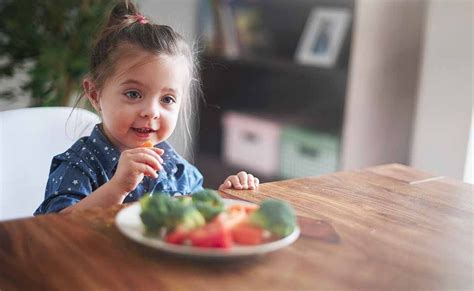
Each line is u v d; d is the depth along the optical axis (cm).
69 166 107
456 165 198
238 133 286
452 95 197
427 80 204
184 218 65
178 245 63
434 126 204
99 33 131
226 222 67
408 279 63
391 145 232
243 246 64
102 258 64
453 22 193
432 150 205
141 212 68
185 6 289
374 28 215
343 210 87
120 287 58
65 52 188
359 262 67
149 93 107
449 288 62
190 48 119
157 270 62
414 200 95
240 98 298
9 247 67
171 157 120
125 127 108
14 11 193
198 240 63
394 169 117
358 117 221
